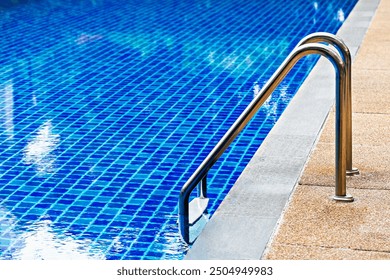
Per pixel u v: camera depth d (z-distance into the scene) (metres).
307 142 5.80
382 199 4.79
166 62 9.62
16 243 5.10
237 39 10.80
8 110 7.82
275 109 7.67
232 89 8.42
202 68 9.30
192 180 4.49
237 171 6.20
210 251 4.26
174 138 6.98
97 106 7.93
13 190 5.92
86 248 5.02
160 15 12.58
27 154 6.64
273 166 5.36
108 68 9.38
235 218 4.61
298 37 10.84
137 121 7.44
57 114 7.68
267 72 9.07
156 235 5.17
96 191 5.88
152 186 5.96
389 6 11.54
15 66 9.54
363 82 7.50
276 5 13.30
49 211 5.55
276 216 4.62
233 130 4.52
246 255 4.20
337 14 12.41
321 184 5.04
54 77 9.02
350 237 4.34
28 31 11.50
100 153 6.64
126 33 11.28
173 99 8.11
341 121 4.67
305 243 4.30
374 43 9.09
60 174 6.21
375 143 5.79
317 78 7.60
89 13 12.84
